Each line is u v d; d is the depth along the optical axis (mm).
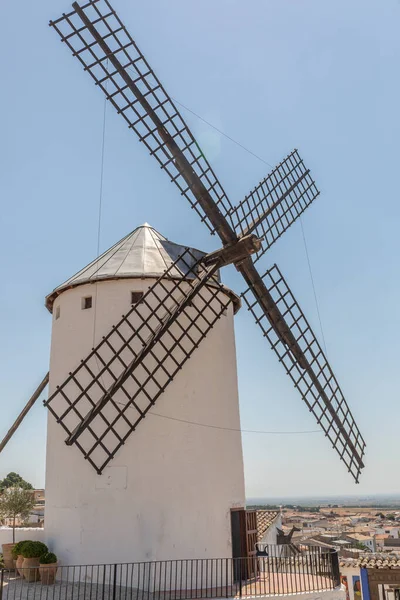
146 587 12367
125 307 14594
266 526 24125
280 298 15758
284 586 12734
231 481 14547
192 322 14078
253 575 14180
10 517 18750
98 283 14961
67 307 15320
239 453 15320
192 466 13789
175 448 13727
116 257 15672
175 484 13430
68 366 14695
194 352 14758
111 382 13891
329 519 107312
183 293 14156
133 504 13055
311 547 15258
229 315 16453
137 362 12617
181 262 15719
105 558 12797
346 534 64812
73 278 15641
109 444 13445
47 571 12695
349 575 20734
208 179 13984
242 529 14352
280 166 17672
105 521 13055
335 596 12305
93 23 12164
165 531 12969
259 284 14992
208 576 13133
